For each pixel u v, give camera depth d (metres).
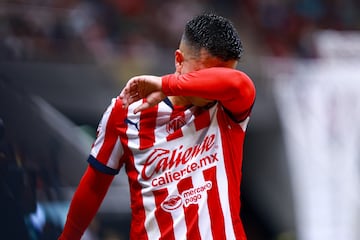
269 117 36.75
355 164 36.78
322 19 47.06
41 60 31.52
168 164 10.68
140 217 10.81
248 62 36.34
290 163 37.50
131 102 10.26
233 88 10.09
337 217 36.91
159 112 10.77
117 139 11.02
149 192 10.71
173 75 10.21
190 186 10.62
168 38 40.19
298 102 36.84
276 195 41.50
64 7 35.25
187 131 10.74
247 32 43.38
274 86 36.69
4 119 14.85
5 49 29.70
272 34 44.19
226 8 44.25
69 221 11.52
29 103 16.91
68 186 16.64
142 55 34.75
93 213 11.45
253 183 43.62
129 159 10.98
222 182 10.77
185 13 42.12
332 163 36.81
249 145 41.56
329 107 37.00
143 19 40.03
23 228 13.57
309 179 37.00
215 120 10.87
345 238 36.66
